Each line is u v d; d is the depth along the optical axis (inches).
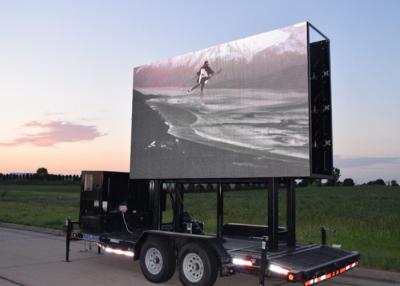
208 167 331.6
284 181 332.5
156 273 311.3
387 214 974.4
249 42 317.4
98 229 376.2
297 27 292.8
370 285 321.1
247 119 312.5
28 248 478.9
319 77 323.3
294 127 288.5
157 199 367.6
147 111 381.7
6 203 1450.5
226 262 276.2
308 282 254.1
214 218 761.6
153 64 382.9
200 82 344.2
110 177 386.6
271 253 286.4
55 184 4480.8
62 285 306.0
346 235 544.1
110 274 343.6
